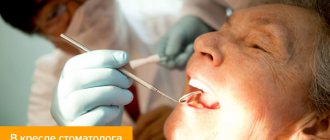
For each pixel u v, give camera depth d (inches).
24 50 84.7
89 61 42.3
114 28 67.1
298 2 42.6
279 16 39.9
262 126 37.1
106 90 41.8
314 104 37.6
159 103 66.1
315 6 40.8
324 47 37.6
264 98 36.8
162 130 56.6
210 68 38.1
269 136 37.4
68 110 42.1
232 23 42.4
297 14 39.9
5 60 84.2
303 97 37.5
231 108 37.1
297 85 37.4
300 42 38.4
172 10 73.9
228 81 37.4
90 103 41.9
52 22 63.8
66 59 71.0
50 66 73.3
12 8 61.8
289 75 37.6
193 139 38.1
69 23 64.6
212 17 67.3
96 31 65.5
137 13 72.3
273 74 37.4
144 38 71.5
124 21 70.1
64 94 42.6
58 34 65.9
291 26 39.0
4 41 83.4
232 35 40.7
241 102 36.9
